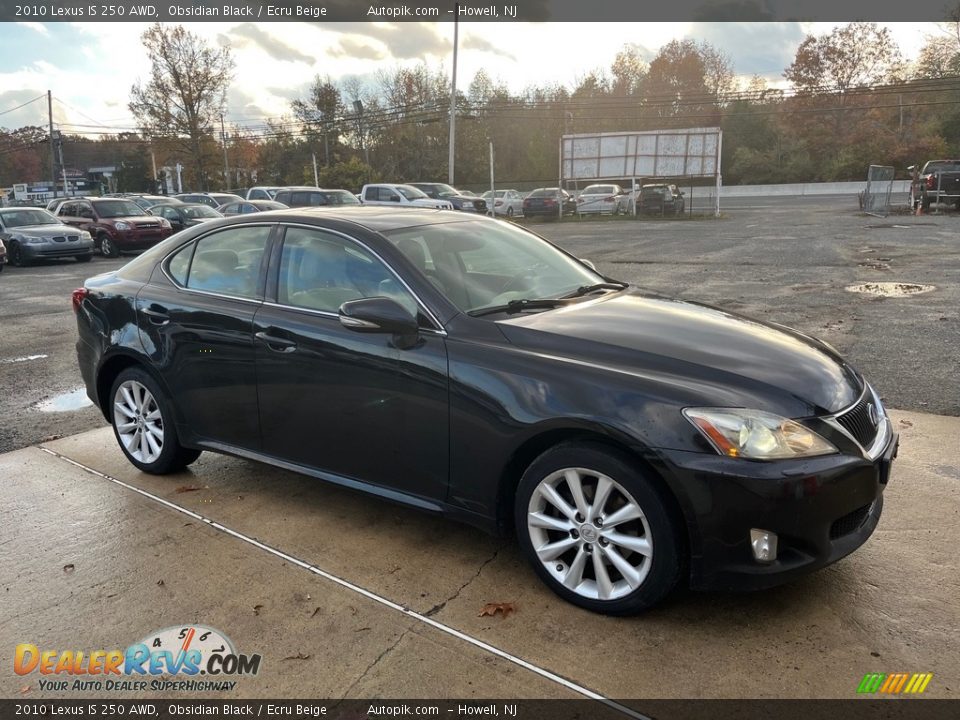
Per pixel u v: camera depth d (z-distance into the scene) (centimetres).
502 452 304
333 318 359
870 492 283
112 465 473
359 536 368
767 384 284
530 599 308
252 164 6788
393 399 333
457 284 352
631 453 279
